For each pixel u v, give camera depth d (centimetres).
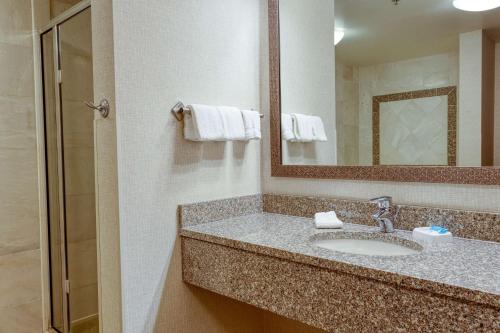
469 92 127
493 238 120
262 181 187
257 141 185
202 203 158
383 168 146
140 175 138
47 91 209
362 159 153
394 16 143
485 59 123
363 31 151
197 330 161
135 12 136
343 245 140
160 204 145
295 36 172
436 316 87
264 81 185
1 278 198
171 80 148
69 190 210
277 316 190
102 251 142
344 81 157
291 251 114
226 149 170
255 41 183
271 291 121
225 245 133
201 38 158
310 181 169
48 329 215
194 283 148
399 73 143
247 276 128
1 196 196
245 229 145
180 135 151
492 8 122
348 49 155
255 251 123
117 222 134
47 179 211
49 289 215
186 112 150
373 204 146
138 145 138
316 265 108
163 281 147
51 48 206
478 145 125
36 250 210
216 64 165
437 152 134
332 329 106
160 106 144
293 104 174
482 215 121
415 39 138
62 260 208
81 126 210
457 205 129
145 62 139
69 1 218
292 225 152
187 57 153
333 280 105
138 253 139
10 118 198
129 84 135
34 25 206
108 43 133
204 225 155
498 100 121
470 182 126
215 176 165
